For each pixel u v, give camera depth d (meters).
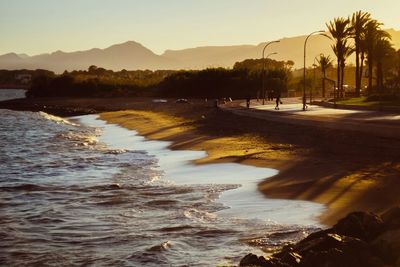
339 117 60.75
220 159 39.31
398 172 29.53
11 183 32.97
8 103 165.50
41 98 179.62
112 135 67.12
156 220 22.53
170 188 29.19
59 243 19.98
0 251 19.12
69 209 25.38
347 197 24.72
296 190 26.78
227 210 23.55
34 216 24.16
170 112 96.50
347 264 12.84
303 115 65.12
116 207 25.34
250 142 48.12
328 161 34.75
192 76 156.00
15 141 61.56
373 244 13.59
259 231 19.83
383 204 23.08
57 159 44.38
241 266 13.80
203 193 27.39
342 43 108.31
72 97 180.50
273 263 13.44
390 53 109.25
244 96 140.25
